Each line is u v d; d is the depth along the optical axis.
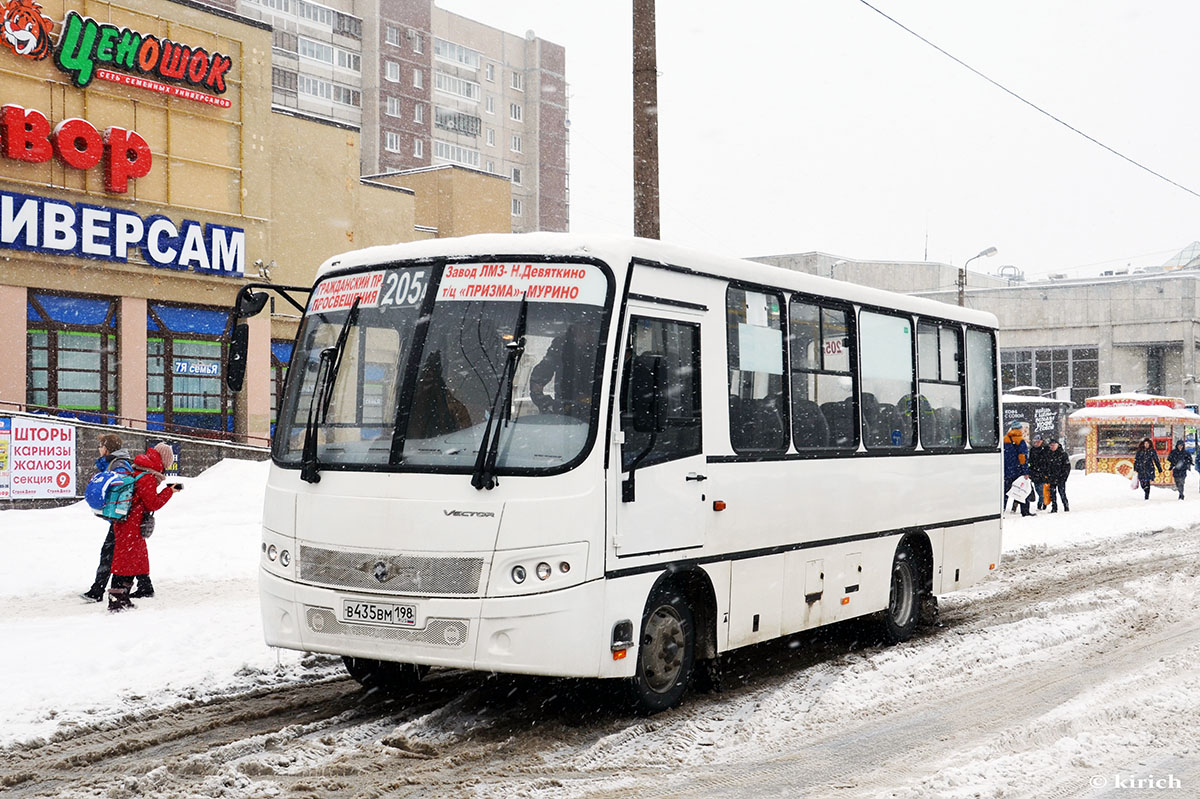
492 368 7.40
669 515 7.86
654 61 13.41
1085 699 8.50
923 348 11.58
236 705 8.34
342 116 82.31
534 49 96.69
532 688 8.70
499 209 40.47
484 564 7.05
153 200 27.06
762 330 9.03
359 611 7.33
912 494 11.17
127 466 12.63
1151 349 68.69
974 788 6.31
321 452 7.73
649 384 7.28
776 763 6.95
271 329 31.02
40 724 7.71
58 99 25.39
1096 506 30.47
